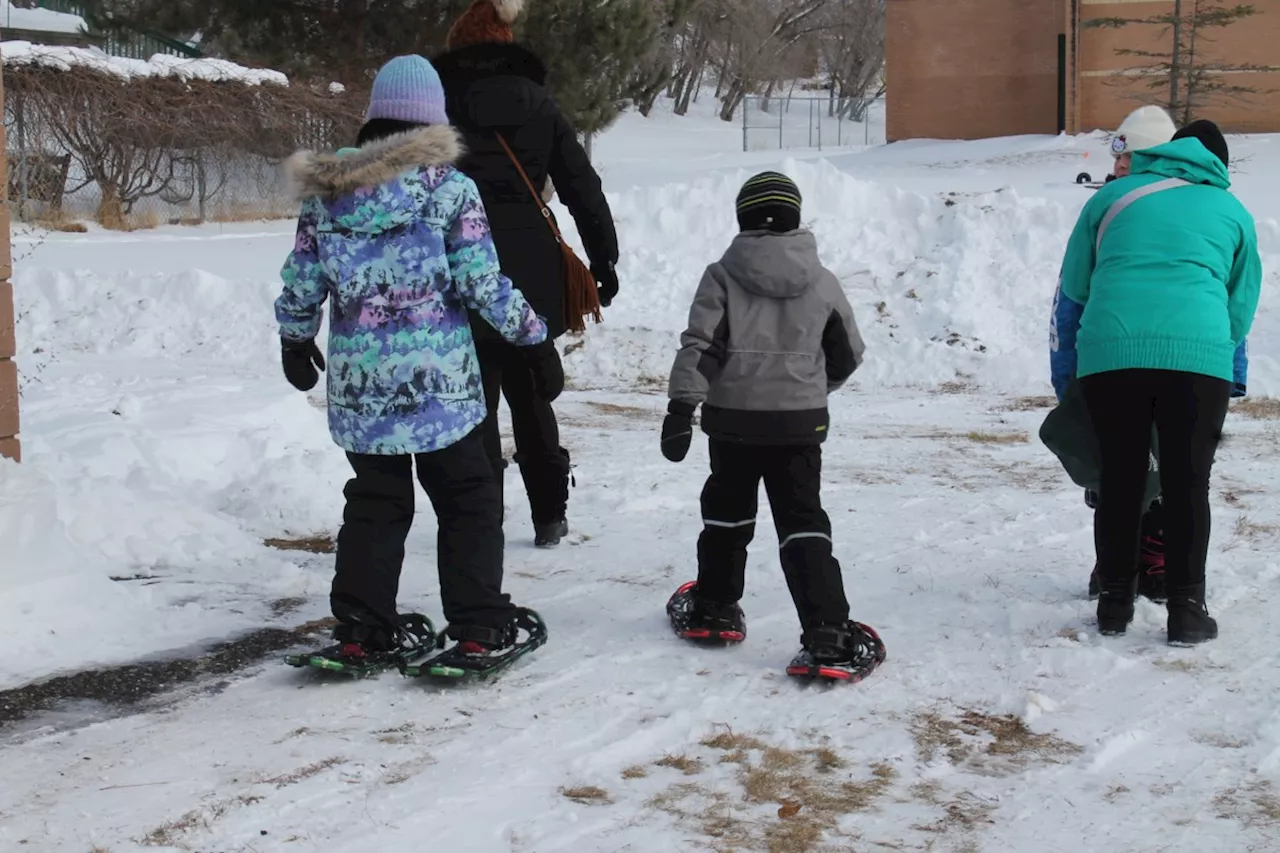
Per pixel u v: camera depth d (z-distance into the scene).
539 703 4.21
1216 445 4.77
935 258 14.07
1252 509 6.96
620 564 5.96
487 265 4.27
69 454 6.79
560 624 5.06
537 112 5.25
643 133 55.97
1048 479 7.98
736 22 61.88
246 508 6.64
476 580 4.41
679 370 4.43
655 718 4.09
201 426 7.79
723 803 3.48
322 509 6.70
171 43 30.19
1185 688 4.32
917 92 36.97
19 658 4.50
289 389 9.48
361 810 3.42
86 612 4.84
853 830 3.34
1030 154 31.02
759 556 6.06
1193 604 4.70
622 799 3.50
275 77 24.62
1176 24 30.86
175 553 5.80
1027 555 6.09
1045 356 12.23
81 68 22.66
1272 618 5.00
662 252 15.30
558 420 10.23
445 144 4.25
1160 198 4.81
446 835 3.29
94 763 3.71
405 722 4.05
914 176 28.16
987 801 3.52
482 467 4.48
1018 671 4.50
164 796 3.49
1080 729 4.00
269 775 3.64
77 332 13.57
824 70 76.12
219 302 14.01
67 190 23.94
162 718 4.07
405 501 4.48
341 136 25.77
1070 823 3.38
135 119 22.86
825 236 14.76
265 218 25.47
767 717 4.10
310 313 4.41
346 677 4.44
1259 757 3.78
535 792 3.55
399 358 4.25
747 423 4.45
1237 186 21.34
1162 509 5.09
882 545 6.30
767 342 4.45
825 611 4.42
